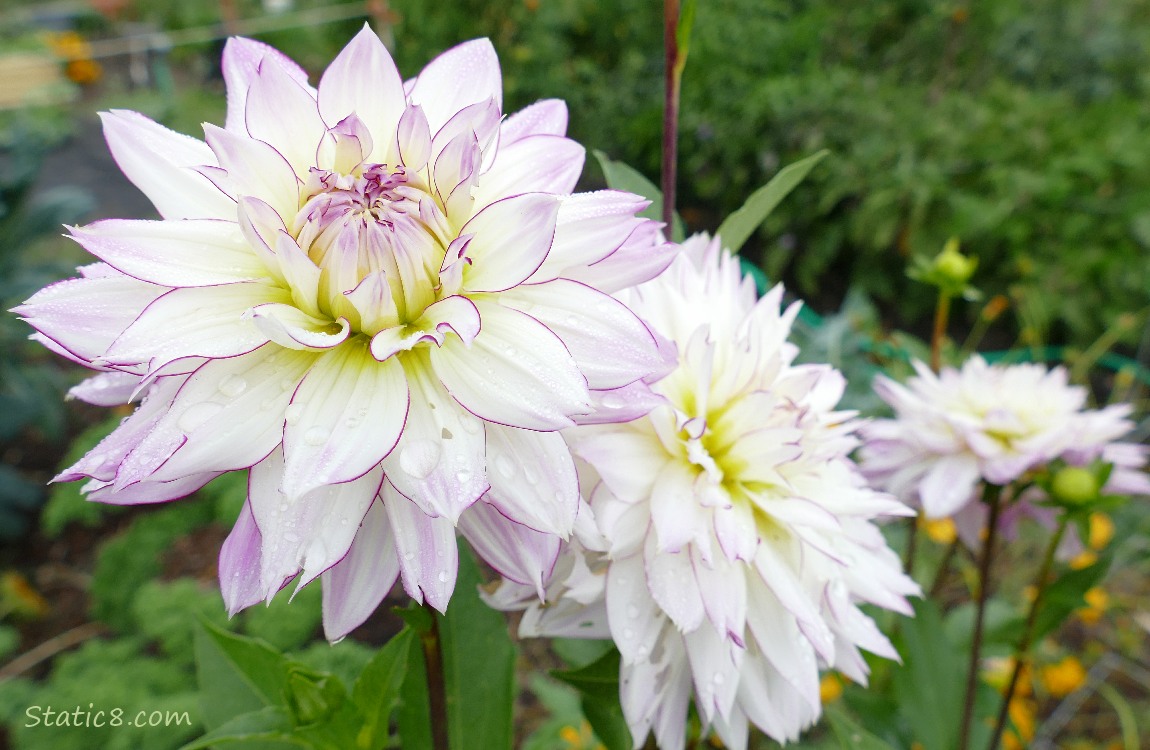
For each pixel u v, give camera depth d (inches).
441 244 9.7
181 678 30.9
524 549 9.5
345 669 27.9
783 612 12.6
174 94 87.8
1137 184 62.4
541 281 9.7
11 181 47.5
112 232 9.0
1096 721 34.9
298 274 9.2
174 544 39.2
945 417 20.4
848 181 64.7
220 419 8.8
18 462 47.8
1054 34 76.3
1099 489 18.1
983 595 20.1
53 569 41.4
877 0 77.6
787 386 13.6
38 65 89.0
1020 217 62.0
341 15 83.9
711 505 11.8
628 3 74.0
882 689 26.2
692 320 13.0
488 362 9.2
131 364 8.4
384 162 10.3
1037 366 23.1
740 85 70.2
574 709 27.3
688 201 75.5
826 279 69.3
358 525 8.8
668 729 12.4
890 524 27.7
